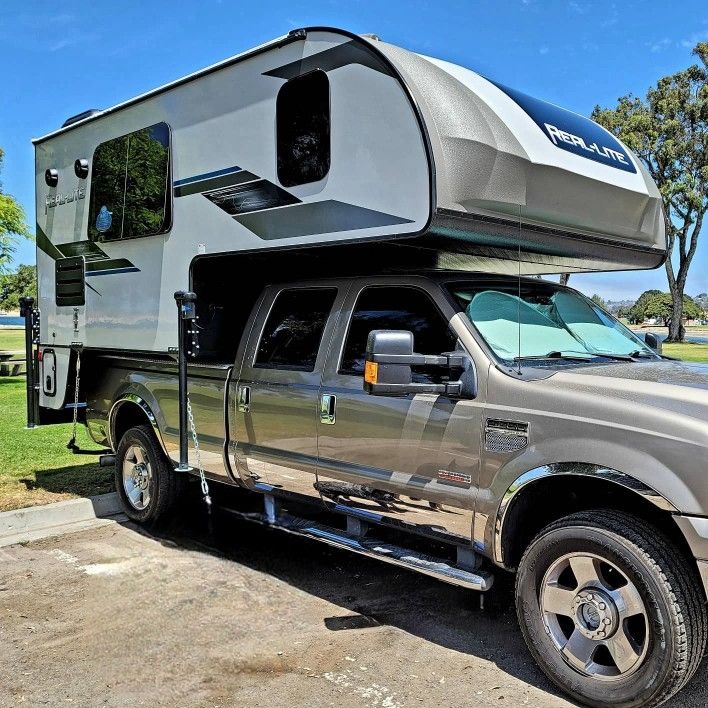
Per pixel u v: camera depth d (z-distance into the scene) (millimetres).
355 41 3918
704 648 2988
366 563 4949
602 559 3096
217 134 4871
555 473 3199
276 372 4605
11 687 3303
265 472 4656
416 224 3627
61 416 7031
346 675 3402
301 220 4281
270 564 4930
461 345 3719
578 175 4203
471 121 3758
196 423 5168
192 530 5707
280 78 4391
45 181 6824
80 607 4188
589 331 4465
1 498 6133
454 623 3990
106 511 6133
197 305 5176
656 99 34406
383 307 4195
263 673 3424
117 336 5891
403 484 3811
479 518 3502
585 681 3117
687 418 2943
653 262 5160
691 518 2842
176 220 5250
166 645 3709
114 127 5883
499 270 5207
